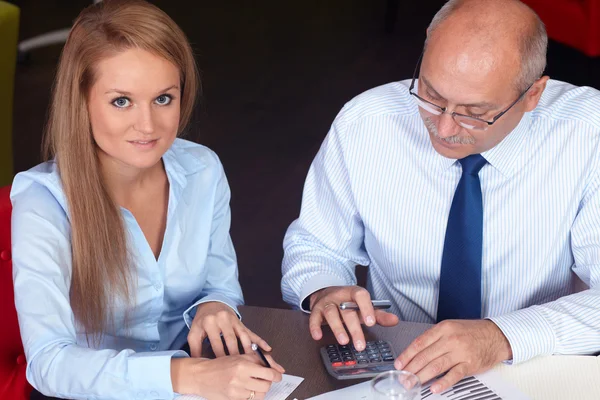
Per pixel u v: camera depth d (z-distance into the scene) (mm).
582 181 1688
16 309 1495
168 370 1357
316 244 1866
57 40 4598
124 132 1429
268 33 5141
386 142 1778
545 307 1507
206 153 1714
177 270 1633
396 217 1774
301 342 1493
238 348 1482
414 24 5199
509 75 1450
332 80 4492
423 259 1773
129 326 1597
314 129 4000
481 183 1701
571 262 1758
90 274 1497
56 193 1490
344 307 1533
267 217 3342
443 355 1385
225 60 4766
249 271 3033
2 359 1560
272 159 3746
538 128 1689
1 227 1546
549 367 1419
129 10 1397
